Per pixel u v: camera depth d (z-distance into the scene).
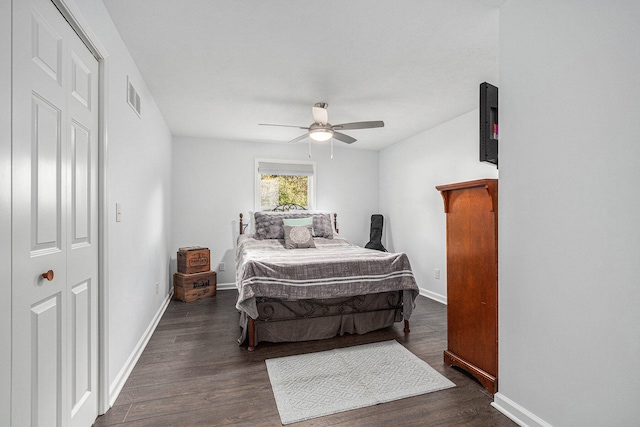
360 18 1.83
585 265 1.34
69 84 1.34
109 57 1.75
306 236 4.06
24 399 1.04
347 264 2.79
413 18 1.84
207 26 1.90
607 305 1.26
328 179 5.16
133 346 2.26
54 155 1.22
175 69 2.45
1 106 0.93
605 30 1.26
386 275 2.84
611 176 1.25
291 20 1.85
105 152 1.67
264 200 4.91
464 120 3.56
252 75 2.57
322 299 2.75
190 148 4.54
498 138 1.78
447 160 3.83
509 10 1.70
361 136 4.54
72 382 1.38
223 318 3.30
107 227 1.69
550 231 1.49
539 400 1.54
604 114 1.27
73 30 1.38
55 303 1.24
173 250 4.42
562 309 1.43
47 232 1.18
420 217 4.35
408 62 2.37
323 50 2.19
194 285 4.02
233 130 4.20
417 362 2.28
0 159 0.93
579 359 1.36
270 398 1.83
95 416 1.61
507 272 1.72
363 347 2.56
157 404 1.76
